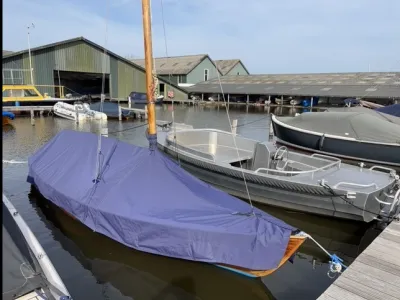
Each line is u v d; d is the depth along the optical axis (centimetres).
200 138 1055
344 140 1091
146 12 558
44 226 609
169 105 3512
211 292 455
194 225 430
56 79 3406
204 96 4009
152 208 468
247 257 419
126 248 520
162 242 445
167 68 4466
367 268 411
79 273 482
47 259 377
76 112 1955
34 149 1231
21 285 335
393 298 354
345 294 360
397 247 462
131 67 3253
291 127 1223
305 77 3966
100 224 489
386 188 613
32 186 773
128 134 1658
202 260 432
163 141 991
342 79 3594
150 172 518
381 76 3519
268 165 753
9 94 2241
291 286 464
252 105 3553
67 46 2792
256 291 454
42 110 2183
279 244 412
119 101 3180
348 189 599
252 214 455
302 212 663
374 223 622
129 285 460
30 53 2530
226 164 746
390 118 1234
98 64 3039
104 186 518
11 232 373
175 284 466
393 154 1021
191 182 523
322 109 2994
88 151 611
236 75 4694
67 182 569
